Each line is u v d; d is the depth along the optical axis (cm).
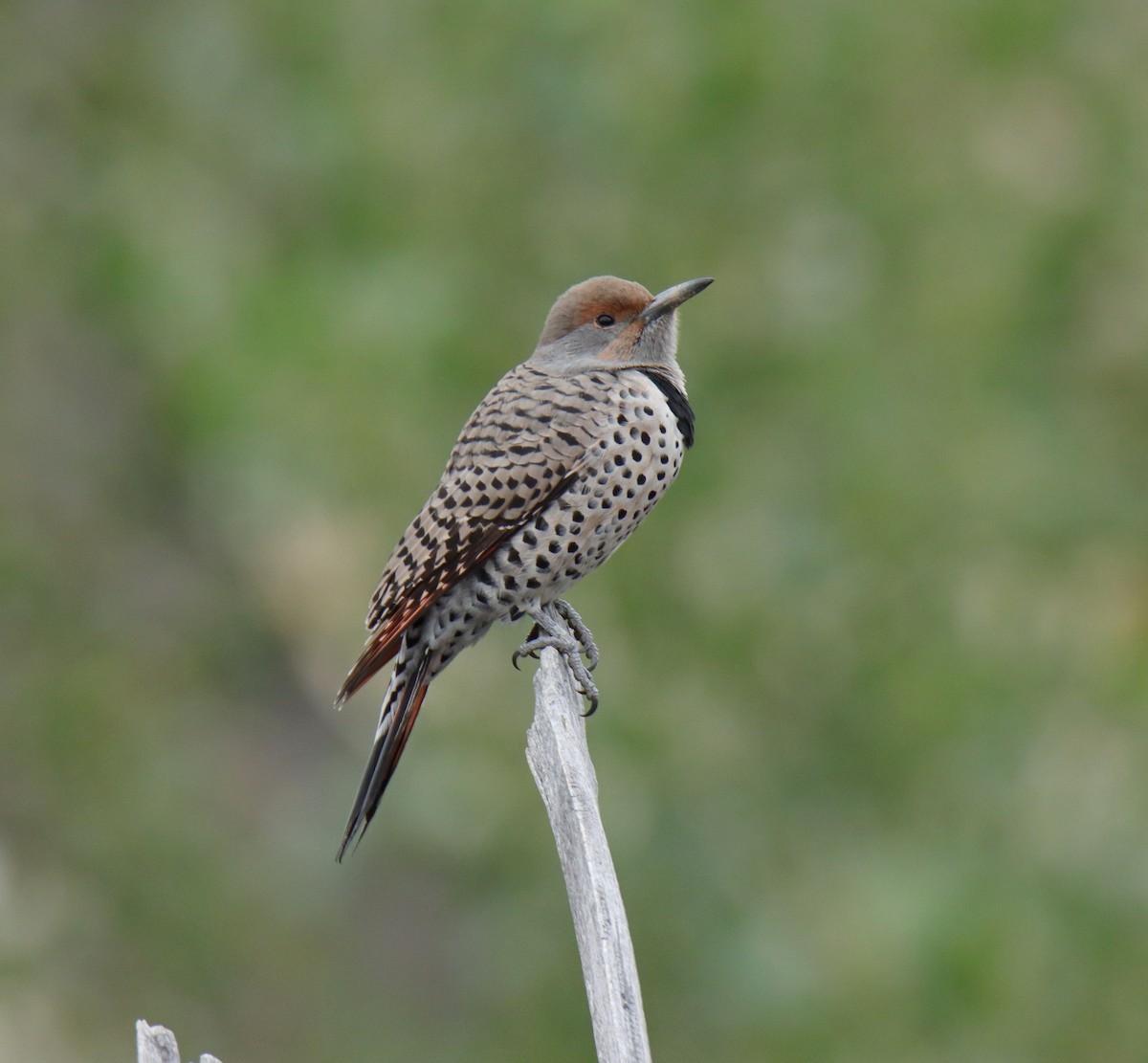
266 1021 1550
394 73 1529
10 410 1644
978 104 1468
